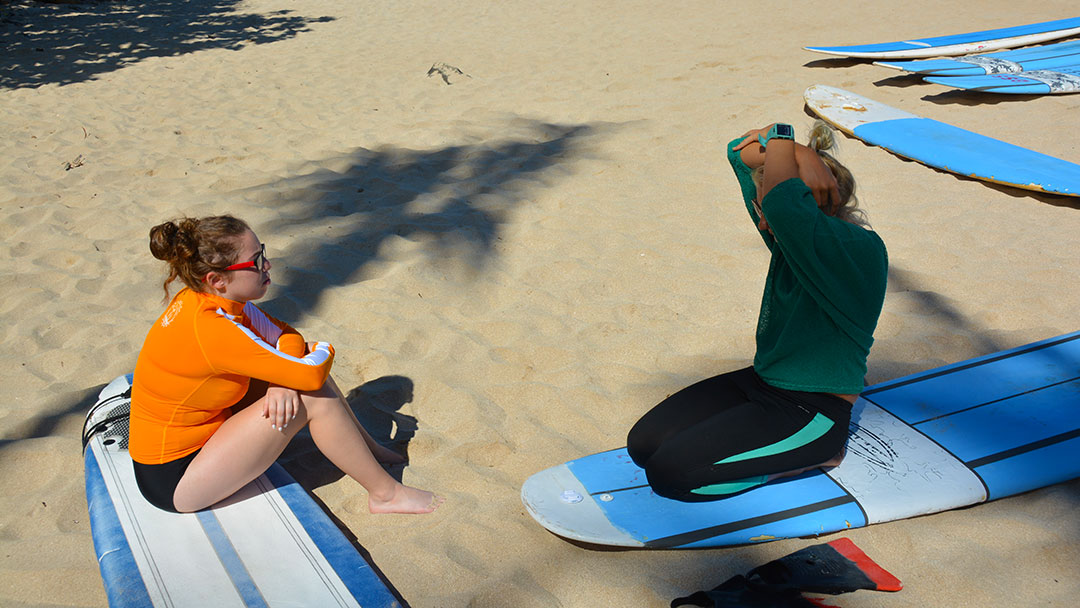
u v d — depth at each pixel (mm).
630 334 3484
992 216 4371
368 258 4250
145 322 3719
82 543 2408
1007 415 2637
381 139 6156
